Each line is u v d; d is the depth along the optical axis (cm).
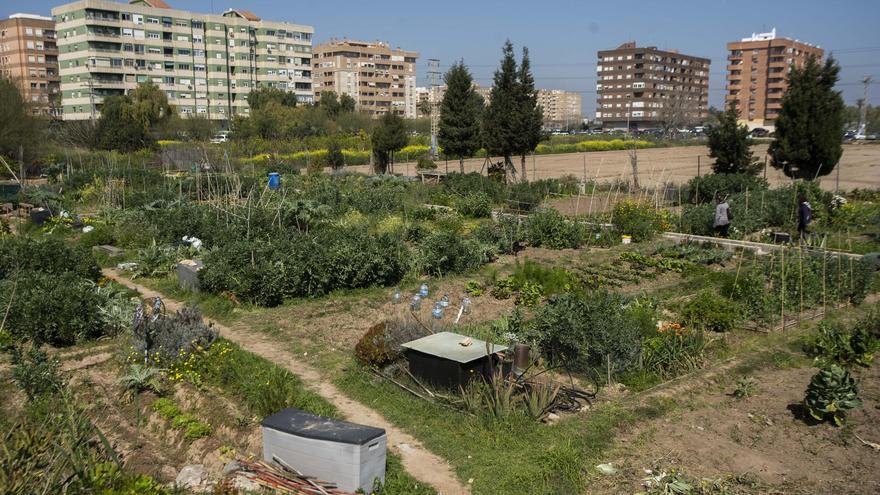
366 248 1641
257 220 2042
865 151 6919
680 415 937
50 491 659
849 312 1459
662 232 2359
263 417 890
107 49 9600
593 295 1152
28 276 1389
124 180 3103
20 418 878
